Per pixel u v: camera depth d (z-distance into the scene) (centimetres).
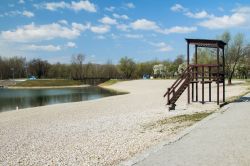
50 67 16100
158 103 3725
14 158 1384
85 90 9794
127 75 15262
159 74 15388
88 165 1198
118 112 2925
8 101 6056
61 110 3412
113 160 1241
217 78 2908
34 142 1698
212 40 2914
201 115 2306
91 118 2578
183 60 15625
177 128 1814
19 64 17488
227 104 2914
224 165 958
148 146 1424
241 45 7081
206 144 1247
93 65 16212
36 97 7081
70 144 1594
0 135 1970
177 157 1066
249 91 4681
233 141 1284
